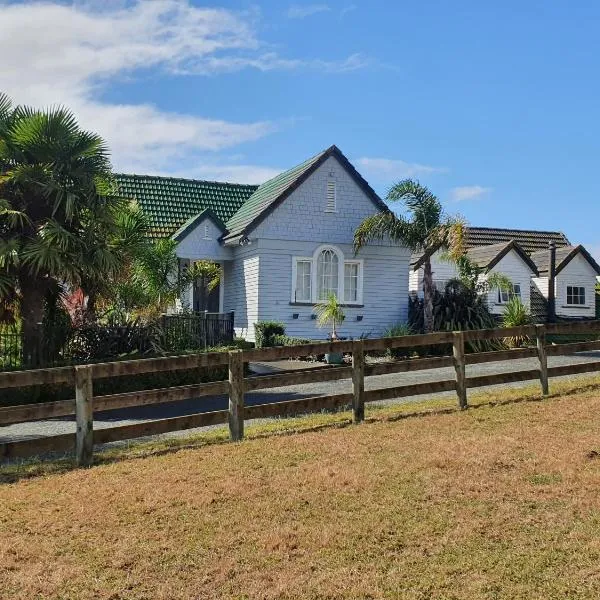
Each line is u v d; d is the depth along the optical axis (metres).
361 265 24.62
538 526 6.38
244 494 7.31
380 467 8.05
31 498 7.50
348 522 6.55
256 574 5.64
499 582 5.45
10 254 14.60
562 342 25.14
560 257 33.56
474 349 22.27
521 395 12.30
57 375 8.94
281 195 23.50
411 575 5.59
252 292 23.67
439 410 11.27
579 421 9.97
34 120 15.32
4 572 5.79
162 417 12.88
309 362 20.06
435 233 22.69
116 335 17.17
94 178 16.25
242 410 9.92
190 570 5.75
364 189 24.59
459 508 6.82
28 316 15.78
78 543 6.28
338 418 11.02
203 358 9.77
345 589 5.39
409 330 23.22
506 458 8.25
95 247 15.75
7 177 15.14
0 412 8.70
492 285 25.47
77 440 8.96
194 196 27.91
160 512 6.90
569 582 5.41
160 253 20.38
